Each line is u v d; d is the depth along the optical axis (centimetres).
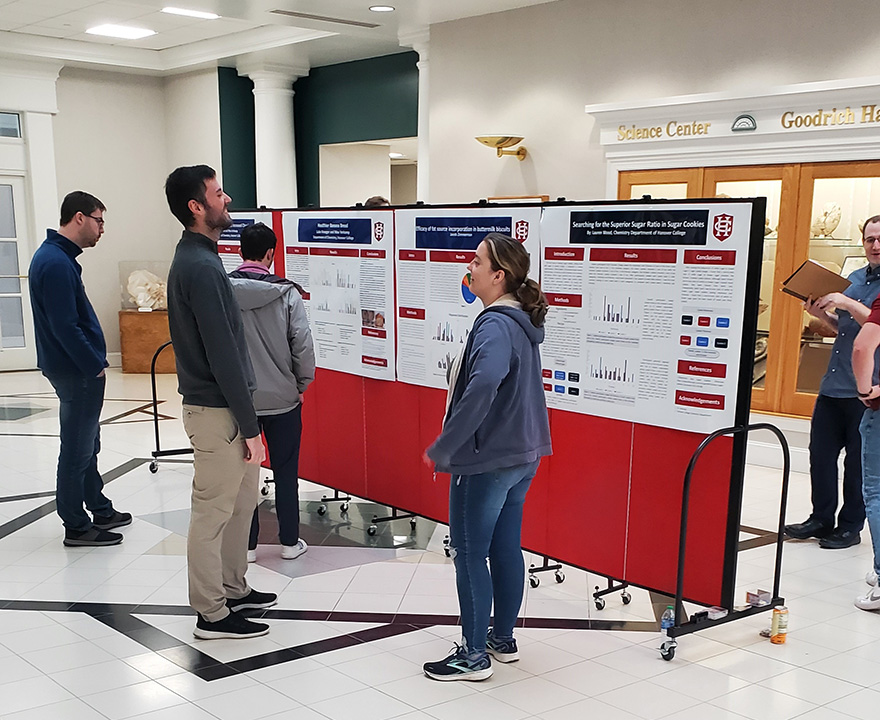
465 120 785
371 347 464
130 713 284
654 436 343
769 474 602
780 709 288
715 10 611
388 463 468
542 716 282
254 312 402
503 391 286
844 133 557
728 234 312
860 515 452
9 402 859
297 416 423
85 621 359
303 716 282
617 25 666
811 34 568
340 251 473
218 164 1068
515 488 303
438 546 455
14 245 1034
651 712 285
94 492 468
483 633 304
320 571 418
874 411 367
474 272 298
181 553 440
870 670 318
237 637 341
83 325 435
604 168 689
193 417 319
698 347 325
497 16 743
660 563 348
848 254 580
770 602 345
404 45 849
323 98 1037
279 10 730
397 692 299
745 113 598
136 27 909
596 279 355
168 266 1097
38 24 891
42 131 1022
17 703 291
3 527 480
